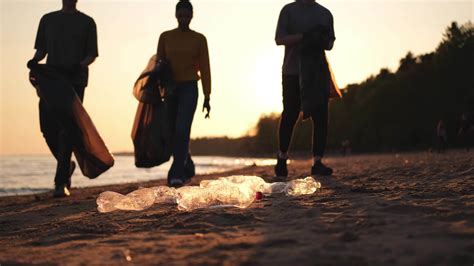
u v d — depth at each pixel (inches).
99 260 100.2
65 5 268.4
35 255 108.1
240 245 105.1
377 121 2511.1
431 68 2282.2
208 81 298.2
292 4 295.6
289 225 124.9
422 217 125.9
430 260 86.4
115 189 306.7
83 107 258.5
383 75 2982.3
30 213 192.4
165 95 289.9
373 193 184.1
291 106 291.6
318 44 277.0
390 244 98.7
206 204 164.9
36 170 2175.2
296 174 334.3
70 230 138.5
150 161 297.3
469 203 143.7
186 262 94.0
